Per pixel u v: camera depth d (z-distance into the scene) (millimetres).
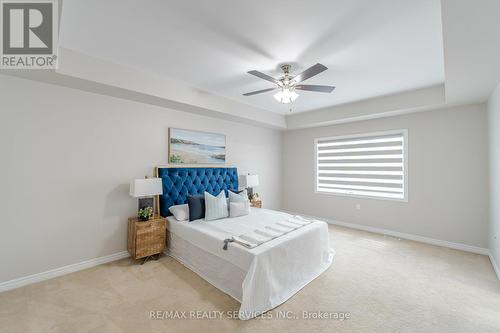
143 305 2127
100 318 1949
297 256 2541
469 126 3494
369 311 2066
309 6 1713
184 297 2262
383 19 1863
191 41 2219
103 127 3029
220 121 4516
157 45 2299
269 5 1705
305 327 1863
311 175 5465
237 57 2537
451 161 3652
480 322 1919
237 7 1729
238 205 3580
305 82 3240
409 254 3355
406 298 2264
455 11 1417
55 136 2670
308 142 5516
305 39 2170
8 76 2393
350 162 4852
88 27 1993
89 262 2908
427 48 2326
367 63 2666
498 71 2311
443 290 2402
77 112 2822
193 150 4031
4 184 2375
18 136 2447
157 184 3201
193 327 1850
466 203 3527
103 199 3033
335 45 2271
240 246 2273
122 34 2107
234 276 2271
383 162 4398
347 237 4129
